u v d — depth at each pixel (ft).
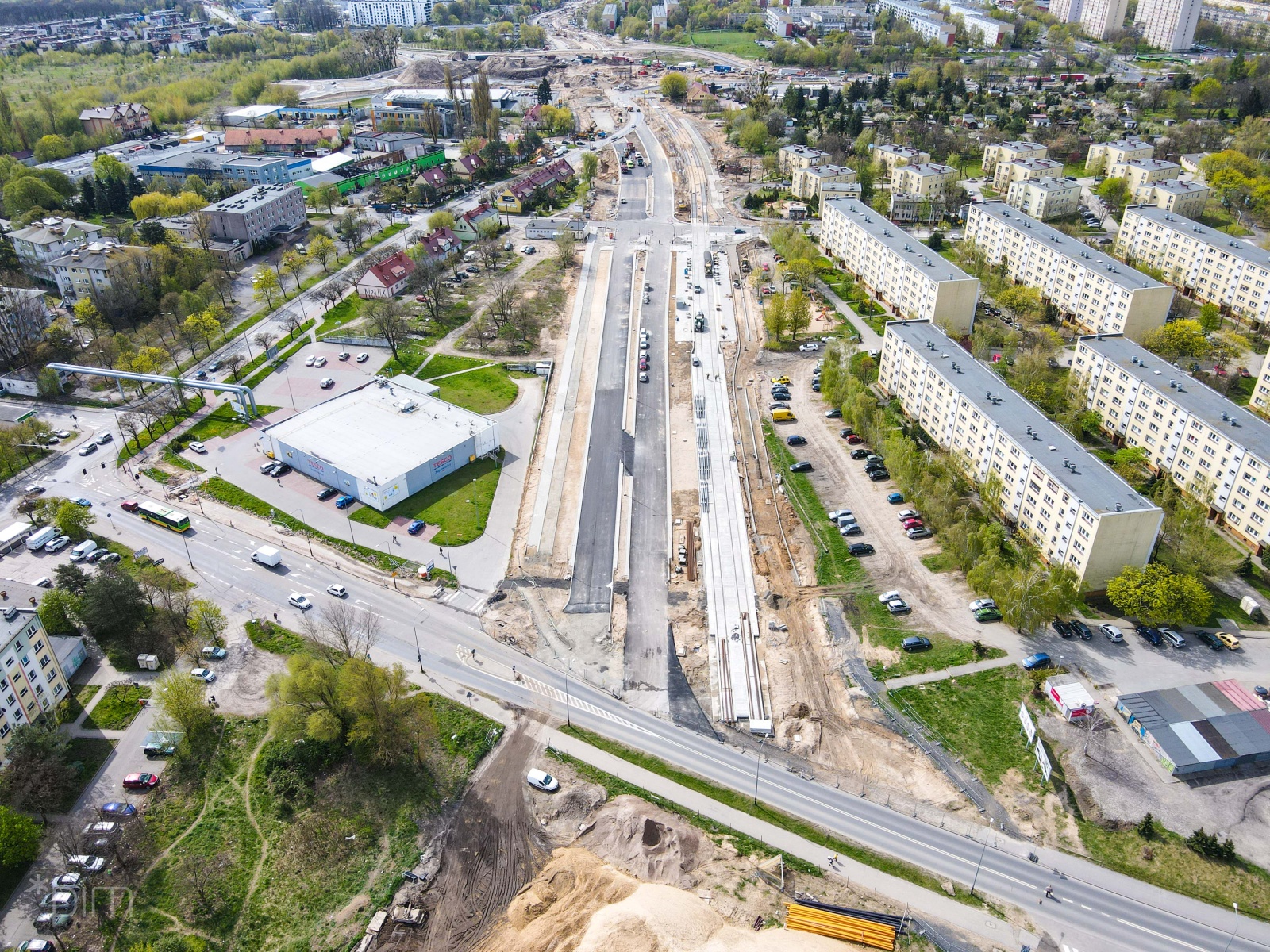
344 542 585.63
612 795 412.16
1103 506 489.67
